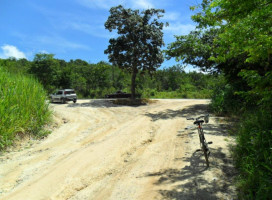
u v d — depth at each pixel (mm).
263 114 6918
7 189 5000
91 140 9578
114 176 5566
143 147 8094
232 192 4312
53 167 6289
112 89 49906
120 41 26141
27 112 9695
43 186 5070
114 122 13852
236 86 14820
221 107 14633
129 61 25766
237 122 11039
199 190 4414
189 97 42250
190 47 15453
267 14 4543
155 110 19234
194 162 6031
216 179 4887
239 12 4777
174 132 10156
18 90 10242
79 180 5363
